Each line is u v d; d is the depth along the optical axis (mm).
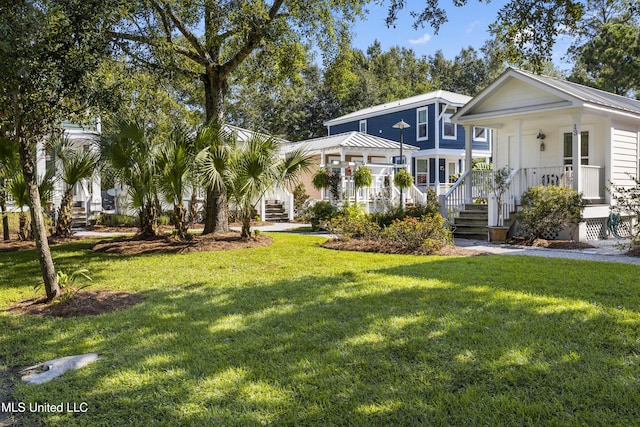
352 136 22422
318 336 4199
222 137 10789
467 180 13969
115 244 10914
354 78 13523
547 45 6684
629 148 13570
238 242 10828
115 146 10531
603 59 25797
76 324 4797
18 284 6891
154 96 12086
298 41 12070
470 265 7602
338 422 2746
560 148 14336
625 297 5281
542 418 2719
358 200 18031
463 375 3309
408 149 23125
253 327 4535
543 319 4469
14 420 2908
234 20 10320
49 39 5793
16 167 11492
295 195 20359
